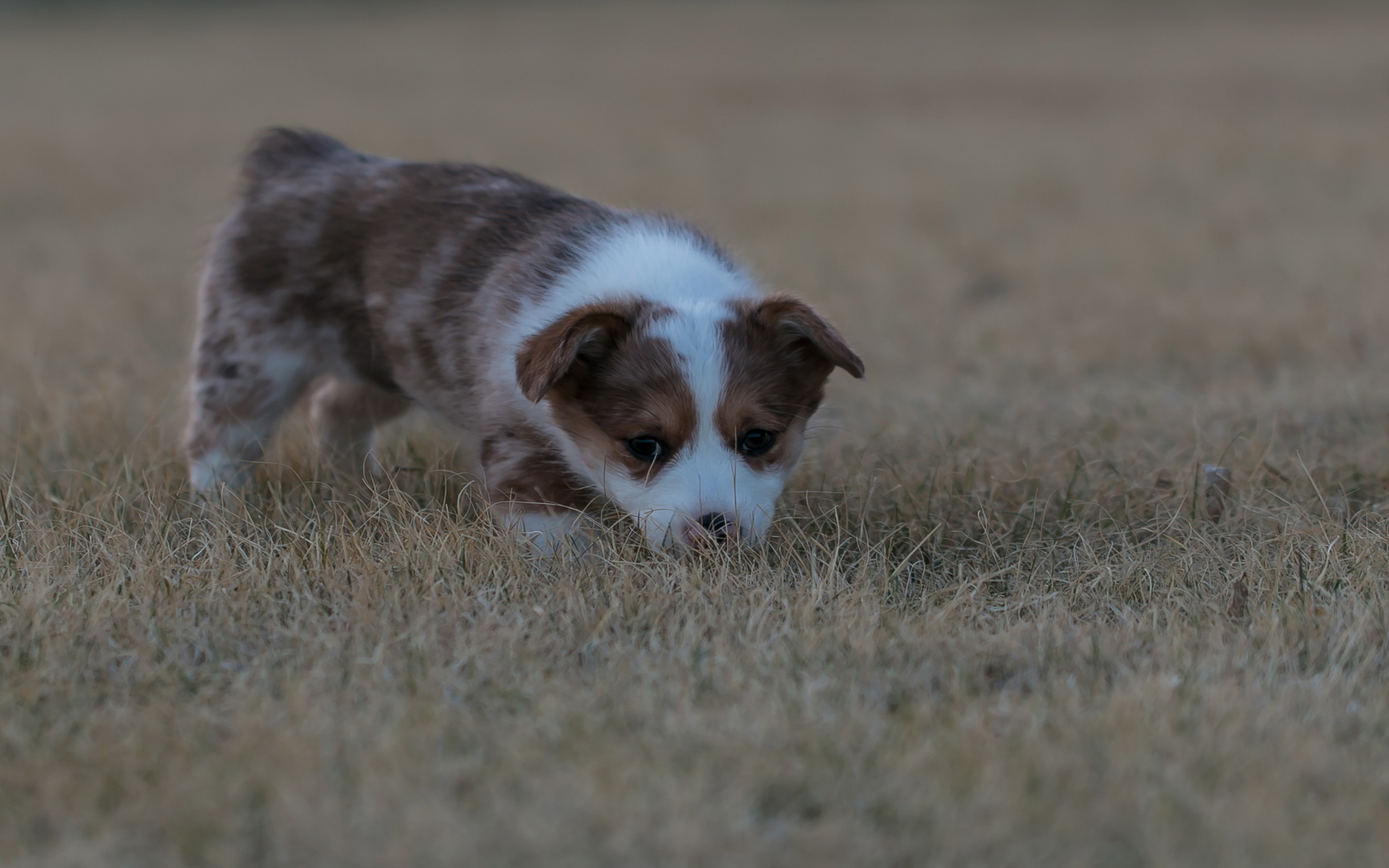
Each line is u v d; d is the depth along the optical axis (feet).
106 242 58.29
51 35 178.60
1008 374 35.99
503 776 14.35
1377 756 14.94
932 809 13.73
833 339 20.72
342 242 24.73
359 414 28.07
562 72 130.72
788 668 17.19
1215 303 42.39
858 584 20.34
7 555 20.94
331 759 14.67
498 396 22.26
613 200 65.62
